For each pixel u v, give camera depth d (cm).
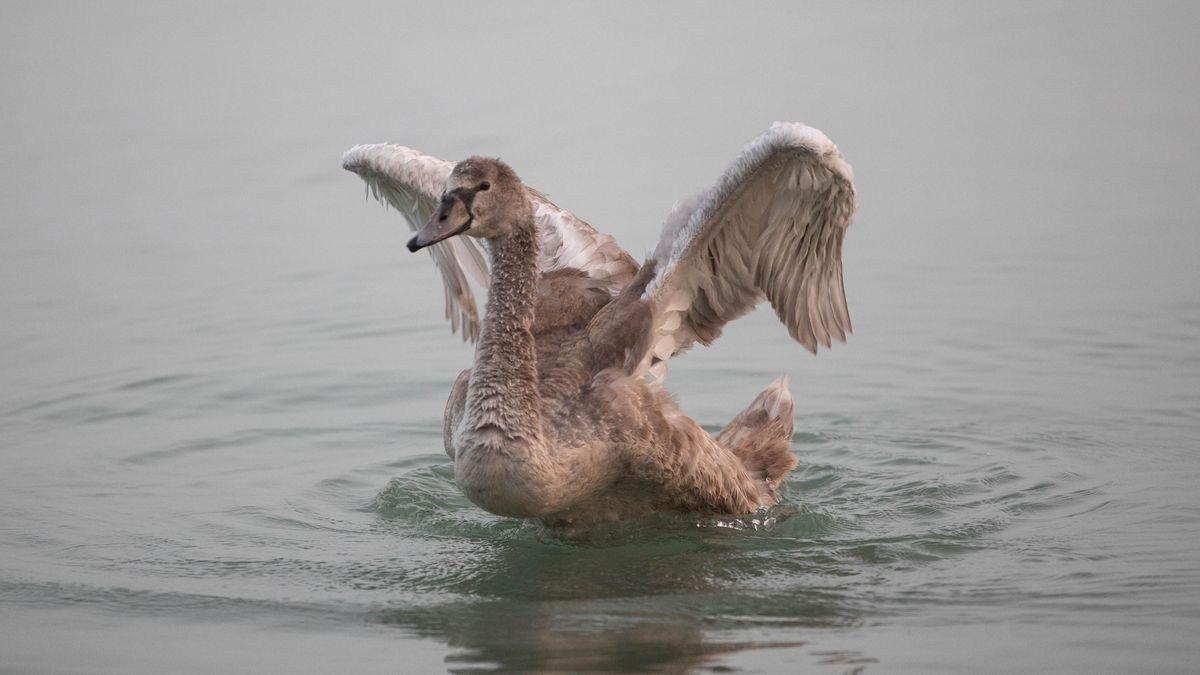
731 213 1091
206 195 2080
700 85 2345
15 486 1230
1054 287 1709
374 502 1209
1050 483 1205
